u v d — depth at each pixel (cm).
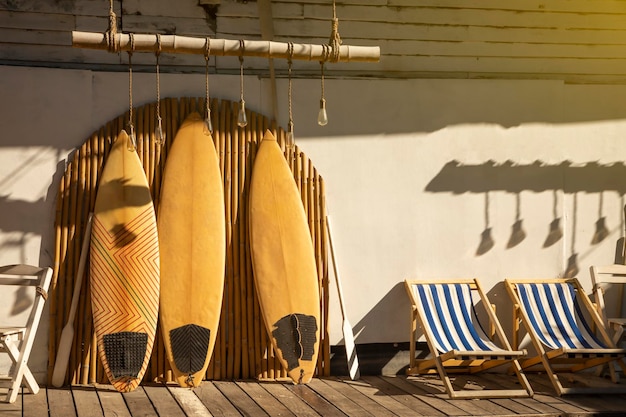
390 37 738
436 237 736
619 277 739
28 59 678
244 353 691
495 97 751
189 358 656
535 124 757
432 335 673
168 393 635
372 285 723
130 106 625
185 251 676
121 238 663
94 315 649
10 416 556
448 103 743
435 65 746
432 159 738
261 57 688
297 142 718
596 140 766
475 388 667
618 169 767
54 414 562
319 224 712
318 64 728
